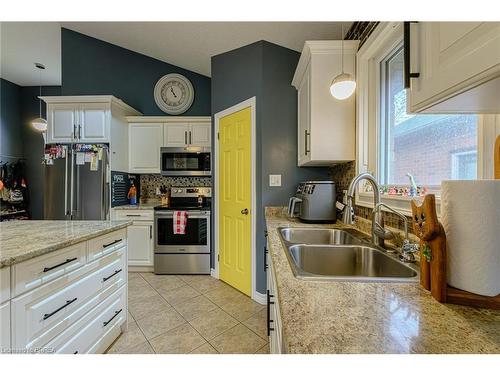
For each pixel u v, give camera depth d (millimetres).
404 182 1534
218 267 3080
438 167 1241
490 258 633
